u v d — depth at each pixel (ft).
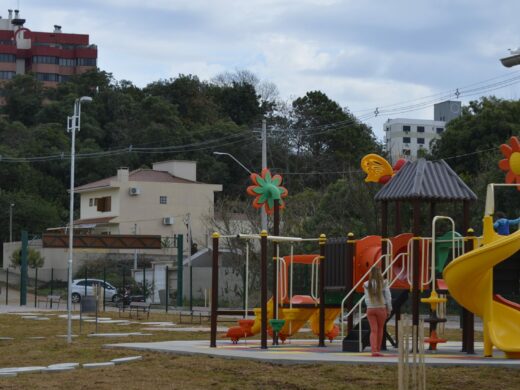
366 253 64.95
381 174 67.26
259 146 277.64
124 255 230.27
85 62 470.80
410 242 61.31
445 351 62.54
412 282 59.31
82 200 254.88
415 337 40.75
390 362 52.80
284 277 70.49
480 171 163.22
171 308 156.04
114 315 127.24
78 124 85.30
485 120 179.83
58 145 288.92
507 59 65.26
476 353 60.64
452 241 59.67
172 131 290.15
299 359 55.01
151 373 53.52
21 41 468.75
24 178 277.44
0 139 297.12
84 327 100.58
